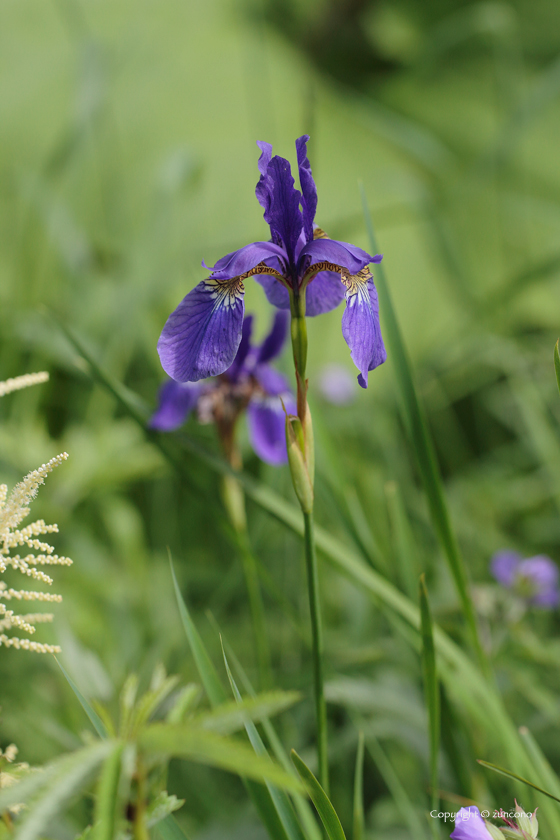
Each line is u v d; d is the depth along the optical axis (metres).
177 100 2.20
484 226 2.18
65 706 0.93
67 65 2.17
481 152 2.47
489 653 0.91
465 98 2.63
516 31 2.66
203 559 1.35
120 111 2.15
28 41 2.25
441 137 2.55
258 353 0.90
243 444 1.28
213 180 2.03
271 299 0.79
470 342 1.60
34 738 0.92
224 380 0.89
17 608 0.96
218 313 0.75
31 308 1.44
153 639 1.04
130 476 1.16
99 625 0.98
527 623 1.13
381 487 1.26
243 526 0.90
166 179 1.54
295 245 0.76
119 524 1.22
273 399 0.91
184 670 0.97
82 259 1.65
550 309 1.96
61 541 1.12
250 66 2.34
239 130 2.17
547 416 1.45
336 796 0.93
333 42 2.75
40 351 1.44
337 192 2.18
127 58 2.03
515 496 1.41
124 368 1.39
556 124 2.46
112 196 1.93
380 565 0.86
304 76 2.45
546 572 0.94
